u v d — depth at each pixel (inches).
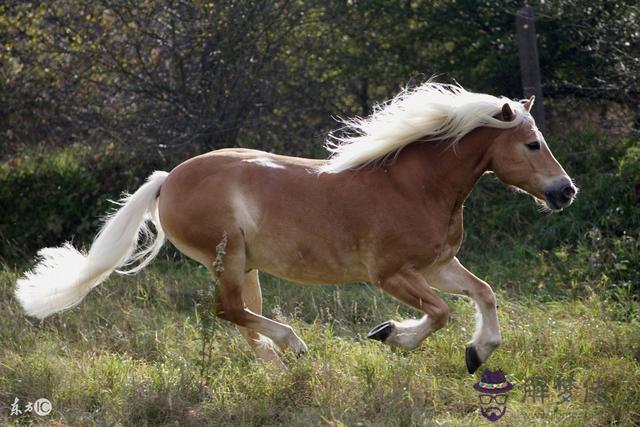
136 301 477.7
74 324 434.3
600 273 475.5
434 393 335.3
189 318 434.9
